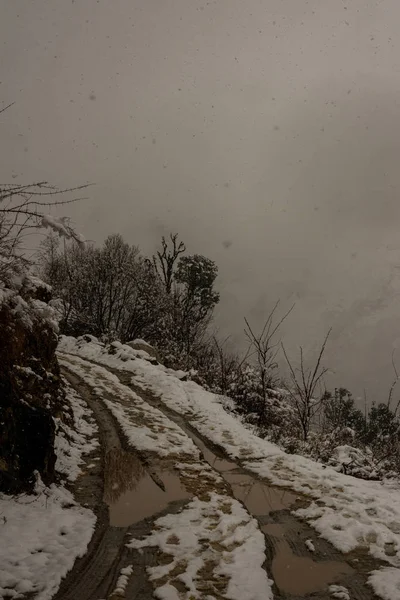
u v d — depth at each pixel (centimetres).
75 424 868
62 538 476
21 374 691
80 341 1969
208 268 2645
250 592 400
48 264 2373
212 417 1030
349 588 420
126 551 466
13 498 528
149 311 2400
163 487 645
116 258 2555
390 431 993
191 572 429
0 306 604
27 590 381
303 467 759
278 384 1408
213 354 1778
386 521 561
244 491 657
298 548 496
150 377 1356
